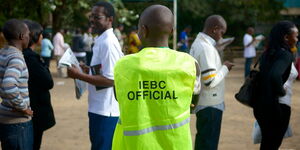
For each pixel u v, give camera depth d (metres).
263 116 4.23
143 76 2.43
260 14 26.61
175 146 2.45
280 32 4.15
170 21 2.52
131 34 14.79
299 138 6.45
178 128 2.45
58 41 14.62
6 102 3.60
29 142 3.79
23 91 3.64
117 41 4.02
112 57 3.91
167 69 2.43
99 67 3.98
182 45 18.75
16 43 3.69
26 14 17.47
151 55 2.46
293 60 4.18
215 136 4.43
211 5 26.58
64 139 6.38
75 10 18.89
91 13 4.04
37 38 4.18
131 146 2.45
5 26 3.68
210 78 4.24
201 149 4.43
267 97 4.14
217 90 4.37
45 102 4.18
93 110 4.05
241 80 13.44
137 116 2.43
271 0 26.50
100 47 3.96
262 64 4.27
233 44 27.39
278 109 4.14
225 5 26.47
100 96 4.00
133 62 2.46
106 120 4.01
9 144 3.70
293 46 4.21
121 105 2.46
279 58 4.09
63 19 19.55
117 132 2.55
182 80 2.45
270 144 4.30
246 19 26.70
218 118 4.41
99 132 4.04
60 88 11.45
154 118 2.45
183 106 2.47
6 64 3.60
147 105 2.44
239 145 6.05
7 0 16.75
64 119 7.71
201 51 4.28
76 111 8.42
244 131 6.86
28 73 3.92
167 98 2.43
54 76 14.12
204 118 4.37
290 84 4.41
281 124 4.26
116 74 2.48
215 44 4.41
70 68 3.86
